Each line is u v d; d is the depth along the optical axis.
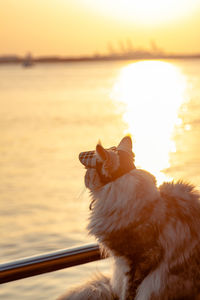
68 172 17.75
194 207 2.18
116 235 2.14
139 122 34.88
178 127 30.80
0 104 53.91
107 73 197.00
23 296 5.41
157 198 2.14
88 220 2.30
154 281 2.15
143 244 2.12
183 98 57.66
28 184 15.82
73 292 2.24
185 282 2.12
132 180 2.12
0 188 15.32
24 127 33.16
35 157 21.41
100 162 2.16
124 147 2.23
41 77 157.88
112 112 43.75
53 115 41.41
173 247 2.10
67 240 9.34
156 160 17.56
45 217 11.38
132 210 2.09
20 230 10.27
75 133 29.45
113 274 2.35
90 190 2.27
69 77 155.12
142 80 125.25
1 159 21.09
